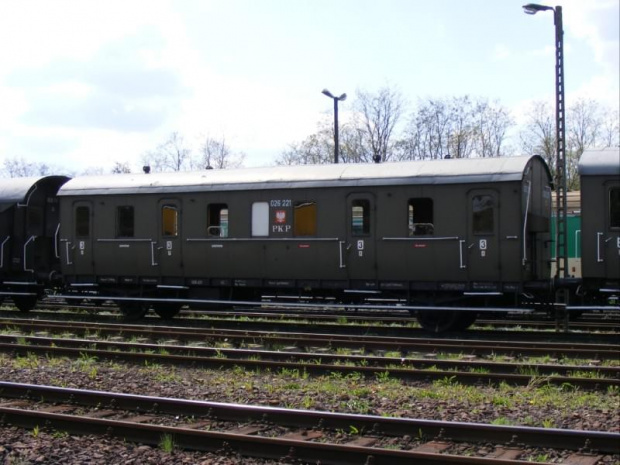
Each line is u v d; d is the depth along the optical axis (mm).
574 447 6781
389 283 16156
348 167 16891
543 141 47188
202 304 18484
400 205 15992
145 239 18672
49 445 7262
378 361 11844
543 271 16766
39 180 21609
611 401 8953
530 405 8812
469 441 7121
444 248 15602
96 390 9938
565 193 17453
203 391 9852
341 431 7555
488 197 15305
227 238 17703
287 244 17016
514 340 14906
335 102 29156
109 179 19672
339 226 16516
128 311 19859
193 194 18094
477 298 15914
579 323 17875
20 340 14594
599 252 14711
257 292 18109
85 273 19500
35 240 21500
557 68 18328
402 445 7094
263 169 17797
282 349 13797
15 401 9219
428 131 47844
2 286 21844
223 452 6996
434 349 13328
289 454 6750
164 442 7141
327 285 16719
